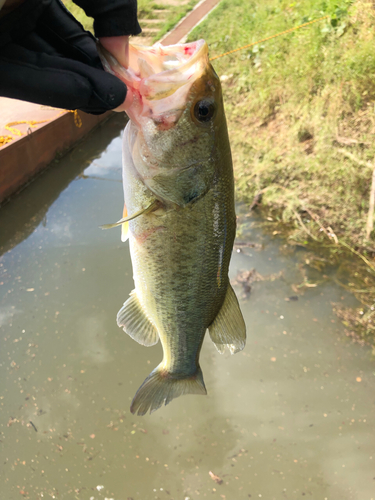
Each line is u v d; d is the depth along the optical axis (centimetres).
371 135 106
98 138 153
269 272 95
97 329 87
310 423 71
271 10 171
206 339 85
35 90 27
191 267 37
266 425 71
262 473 66
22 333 87
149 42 198
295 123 125
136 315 41
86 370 80
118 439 71
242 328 41
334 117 114
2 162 116
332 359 78
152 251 37
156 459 69
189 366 43
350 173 105
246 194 117
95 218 115
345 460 66
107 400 76
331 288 90
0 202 117
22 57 27
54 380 79
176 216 35
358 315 85
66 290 95
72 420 74
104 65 30
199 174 34
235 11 194
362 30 122
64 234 110
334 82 121
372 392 74
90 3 28
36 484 67
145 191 35
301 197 110
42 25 29
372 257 96
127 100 30
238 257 99
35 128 127
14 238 110
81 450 70
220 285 40
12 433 73
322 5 139
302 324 84
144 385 43
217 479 66
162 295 38
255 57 154
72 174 133
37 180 129
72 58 30
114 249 105
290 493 64
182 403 76
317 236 103
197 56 33
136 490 65
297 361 79
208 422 73
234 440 70
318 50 130
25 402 76
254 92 144
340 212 104
